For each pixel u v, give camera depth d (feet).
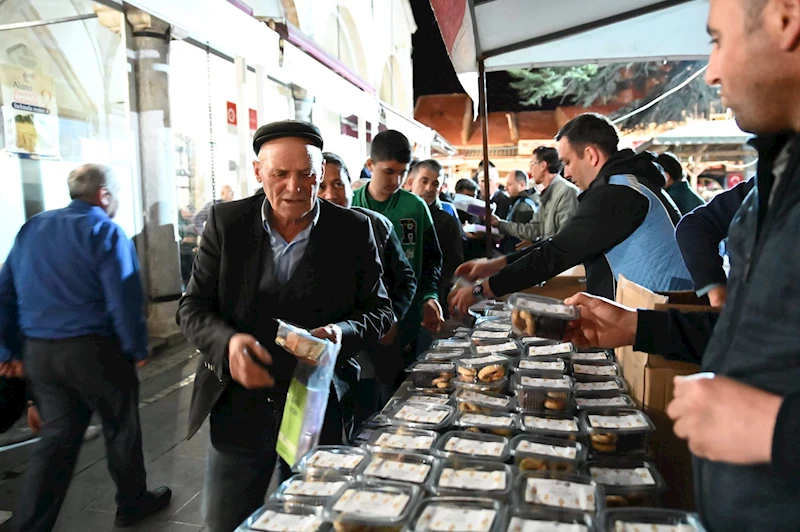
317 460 4.55
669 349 4.42
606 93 78.02
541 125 83.05
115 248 8.30
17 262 8.39
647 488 4.17
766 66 2.55
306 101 25.88
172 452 11.96
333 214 5.82
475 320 9.67
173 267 19.01
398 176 9.50
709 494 3.01
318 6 31.17
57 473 8.32
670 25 9.94
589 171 7.94
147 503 9.53
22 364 8.78
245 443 5.55
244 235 5.57
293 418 4.63
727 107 2.90
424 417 5.43
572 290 10.82
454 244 12.06
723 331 3.06
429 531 3.45
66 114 16.20
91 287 8.34
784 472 2.24
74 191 8.63
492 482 4.11
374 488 4.05
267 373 4.88
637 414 5.26
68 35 16.08
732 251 3.22
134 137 17.80
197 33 11.21
